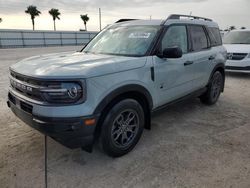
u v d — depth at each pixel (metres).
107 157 2.97
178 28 3.77
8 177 2.55
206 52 4.43
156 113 3.50
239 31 9.12
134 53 3.23
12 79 2.88
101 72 2.49
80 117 2.35
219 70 5.16
